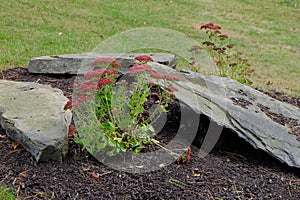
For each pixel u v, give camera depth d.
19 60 5.04
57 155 2.66
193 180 2.61
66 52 5.68
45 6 8.33
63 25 7.36
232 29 8.96
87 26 7.55
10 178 2.52
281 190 2.64
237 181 2.67
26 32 6.54
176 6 10.27
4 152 2.78
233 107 3.31
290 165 2.87
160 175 2.63
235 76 4.51
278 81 5.69
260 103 3.59
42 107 3.00
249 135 3.03
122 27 7.84
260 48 7.77
